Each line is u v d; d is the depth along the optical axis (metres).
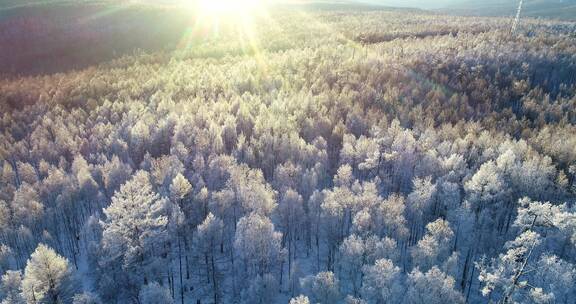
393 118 115.19
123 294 59.09
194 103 127.25
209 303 64.25
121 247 55.41
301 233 76.62
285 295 63.84
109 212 56.72
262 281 58.75
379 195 77.44
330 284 54.03
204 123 111.88
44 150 97.81
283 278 66.81
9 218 69.06
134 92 144.25
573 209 62.12
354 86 139.00
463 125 107.00
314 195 70.44
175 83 155.00
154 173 78.25
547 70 153.62
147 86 149.88
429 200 69.38
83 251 74.50
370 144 89.62
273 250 60.72
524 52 166.88
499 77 142.62
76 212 78.25
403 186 86.25
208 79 154.25
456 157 80.75
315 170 84.12
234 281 66.50
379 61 160.38
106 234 54.88
